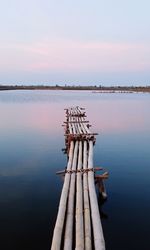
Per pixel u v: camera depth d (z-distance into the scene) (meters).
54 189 14.26
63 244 7.94
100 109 54.91
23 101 77.62
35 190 14.15
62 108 56.25
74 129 23.17
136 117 43.00
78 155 15.64
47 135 28.66
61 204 9.69
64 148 22.88
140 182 15.45
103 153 21.77
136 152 22.06
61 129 32.25
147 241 10.11
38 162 19.09
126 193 13.98
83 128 23.83
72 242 7.85
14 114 45.81
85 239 7.77
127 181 15.60
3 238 10.10
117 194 13.88
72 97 106.50
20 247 9.62
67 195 10.48
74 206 9.88
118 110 53.12
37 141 25.78
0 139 26.56
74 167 13.27
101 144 24.86
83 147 17.88
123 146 24.09
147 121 38.78
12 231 10.52
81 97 107.00
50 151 22.16
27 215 11.63
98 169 12.95
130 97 108.06
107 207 12.56
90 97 107.50
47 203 12.69
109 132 30.42
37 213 11.81
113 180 15.78
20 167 17.94
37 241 9.94
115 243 9.96
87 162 14.09
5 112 48.59
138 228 10.94
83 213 9.23
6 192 13.90
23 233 10.39
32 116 43.44
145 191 14.20
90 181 11.59
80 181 11.61
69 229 8.24
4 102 72.88
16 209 12.13
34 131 30.80
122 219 11.57
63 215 9.01
